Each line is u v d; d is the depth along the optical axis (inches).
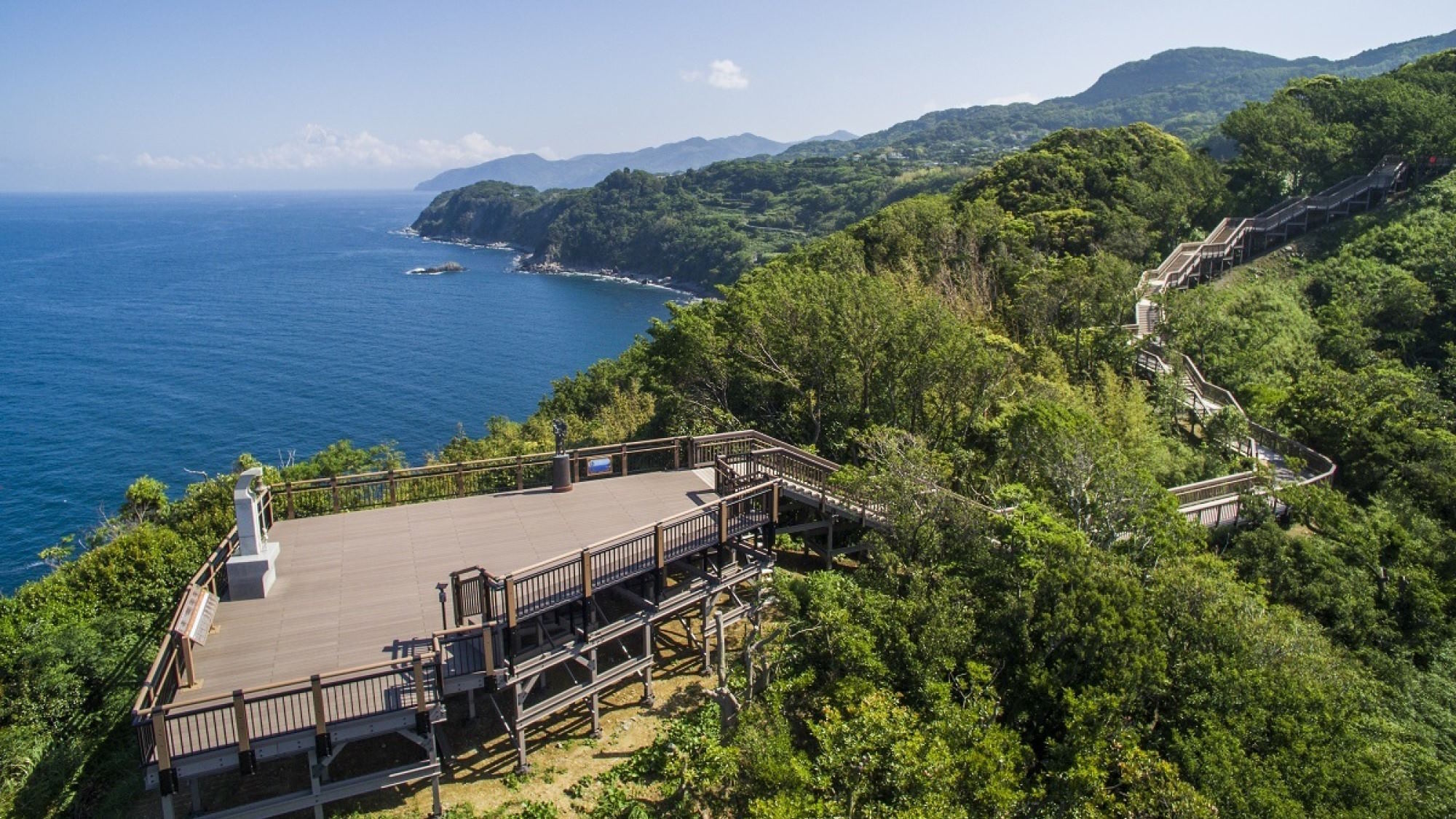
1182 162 2524.6
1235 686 601.0
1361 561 896.3
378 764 554.3
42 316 4498.0
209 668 503.8
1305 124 2390.5
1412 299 1656.0
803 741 590.6
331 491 807.7
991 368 1023.0
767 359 1098.7
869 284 1141.1
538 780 554.9
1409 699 748.6
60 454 2330.2
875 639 617.9
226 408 2842.0
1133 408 1135.6
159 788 446.0
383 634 546.0
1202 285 1846.7
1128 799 534.0
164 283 6023.6
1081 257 1640.0
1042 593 636.7
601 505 761.0
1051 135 2728.8
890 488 751.1
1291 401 1285.7
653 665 692.7
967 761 521.0
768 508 729.0
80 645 615.8
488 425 1969.7
